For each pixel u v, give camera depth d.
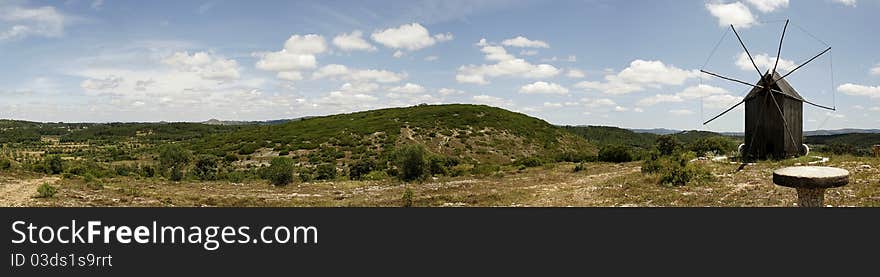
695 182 24.41
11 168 45.81
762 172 27.34
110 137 143.62
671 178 25.39
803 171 10.72
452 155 70.75
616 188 25.22
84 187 32.25
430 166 42.09
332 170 46.59
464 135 80.81
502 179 35.62
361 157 65.75
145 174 48.00
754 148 36.00
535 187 29.12
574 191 26.02
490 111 98.44
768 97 35.00
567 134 95.00
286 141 78.19
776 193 19.84
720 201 19.19
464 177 38.56
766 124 35.25
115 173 47.66
